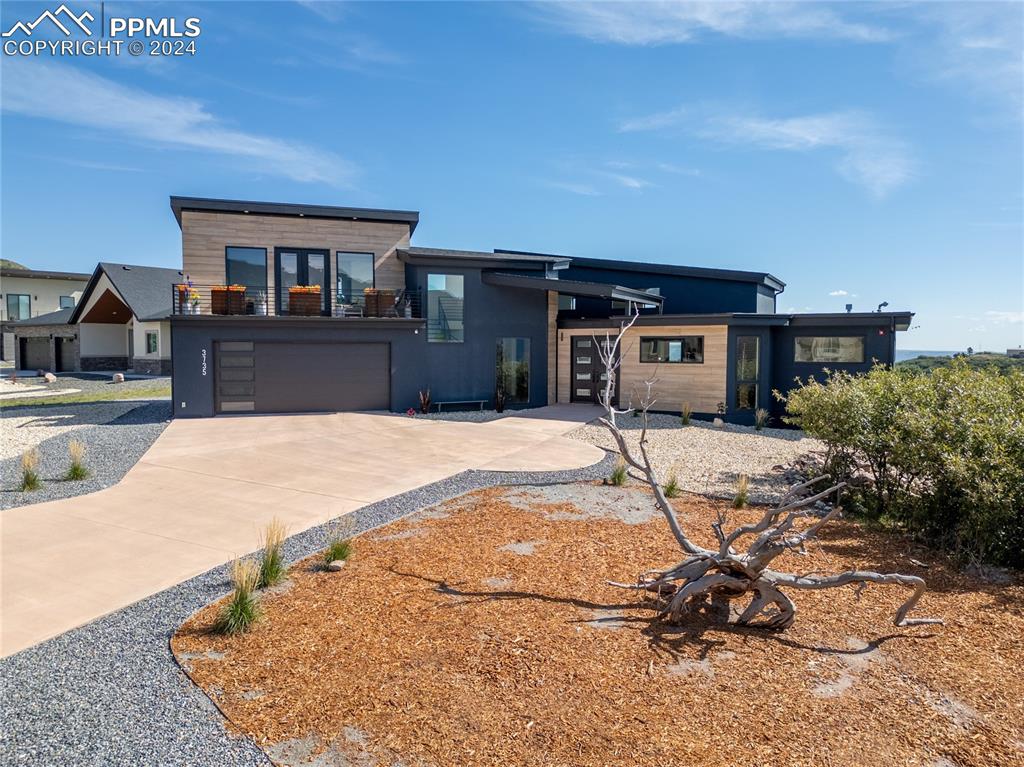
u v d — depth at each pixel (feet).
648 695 11.47
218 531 21.81
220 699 11.21
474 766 9.41
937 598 16.48
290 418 50.62
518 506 25.46
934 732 10.38
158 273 108.37
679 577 15.23
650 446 41.27
